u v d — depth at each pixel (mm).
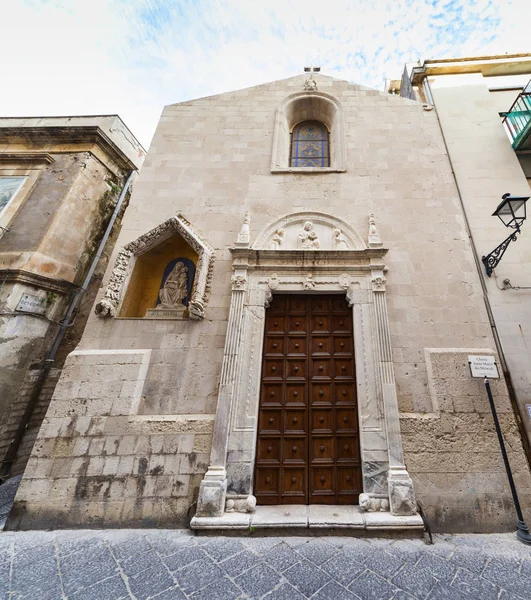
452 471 4859
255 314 5949
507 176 7203
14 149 8992
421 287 6172
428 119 8180
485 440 5027
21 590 3129
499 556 3803
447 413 5203
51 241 7645
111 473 4898
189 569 3473
